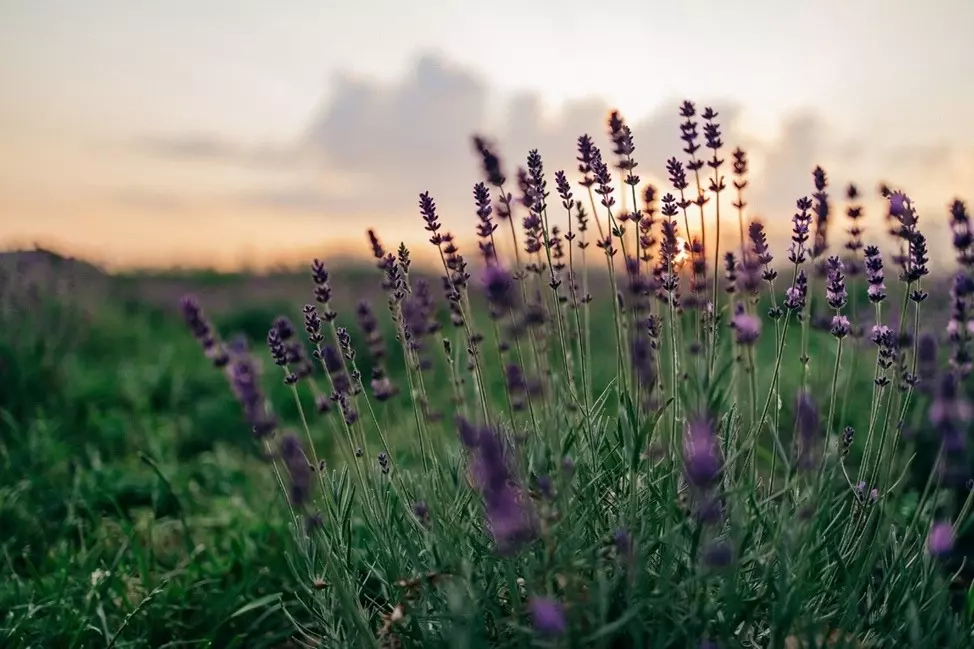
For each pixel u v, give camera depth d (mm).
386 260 730
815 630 593
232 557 975
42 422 1406
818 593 664
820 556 674
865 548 677
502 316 705
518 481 634
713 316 699
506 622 594
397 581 666
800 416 620
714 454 601
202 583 920
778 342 736
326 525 729
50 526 1102
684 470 625
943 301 899
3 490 1155
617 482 708
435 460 700
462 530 669
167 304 2998
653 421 647
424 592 645
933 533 643
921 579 666
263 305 2838
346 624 692
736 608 597
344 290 2416
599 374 1527
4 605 916
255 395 636
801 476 675
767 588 620
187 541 974
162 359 1998
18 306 1954
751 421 685
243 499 1213
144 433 1535
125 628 866
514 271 719
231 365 658
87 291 2465
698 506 608
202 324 656
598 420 748
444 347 749
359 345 1835
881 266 695
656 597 599
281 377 1841
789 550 595
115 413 1598
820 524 638
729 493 594
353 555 777
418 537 713
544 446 659
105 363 2096
